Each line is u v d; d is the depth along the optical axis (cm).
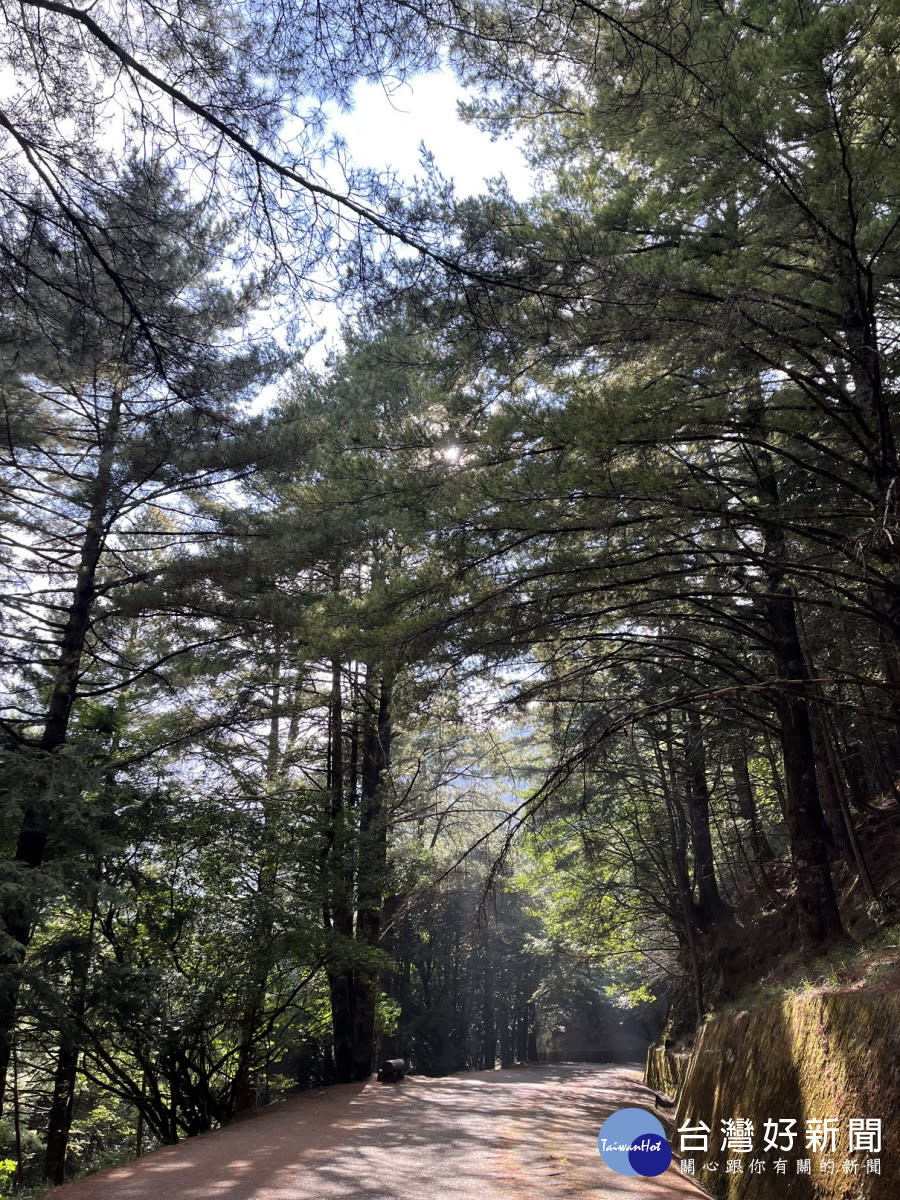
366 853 1795
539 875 2661
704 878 2370
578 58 475
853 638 1287
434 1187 773
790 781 1212
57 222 487
